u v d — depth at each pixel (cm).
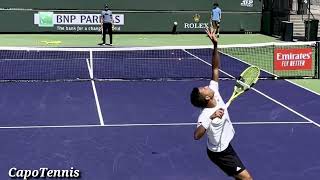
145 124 1209
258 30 3450
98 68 2020
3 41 2847
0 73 1877
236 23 3422
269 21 3341
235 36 3284
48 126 1179
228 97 1515
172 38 3136
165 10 3331
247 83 727
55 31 3250
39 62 2147
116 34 3294
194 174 880
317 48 1867
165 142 1062
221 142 680
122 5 3281
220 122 667
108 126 1186
